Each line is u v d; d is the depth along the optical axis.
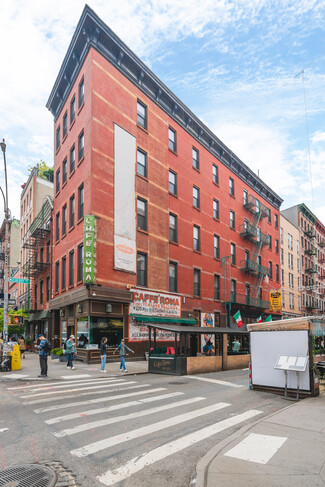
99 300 21.23
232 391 12.44
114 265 22.45
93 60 22.92
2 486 4.83
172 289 28.05
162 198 27.56
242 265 38.25
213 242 33.66
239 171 39.94
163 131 28.56
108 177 22.91
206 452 6.08
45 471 5.31
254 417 8.59
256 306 38.16
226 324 33.97
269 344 12.36
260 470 5.01
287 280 50.34
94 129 22.39
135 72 26.08
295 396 11.41
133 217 24.44
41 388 12.62
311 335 11.59
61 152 27.95
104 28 23.00
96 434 7.05
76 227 23.55
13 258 46.78
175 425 7.75
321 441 6.23
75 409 9.21
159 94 28.17
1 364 16.86
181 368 17.48
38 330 32.59
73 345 18.31
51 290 28.81
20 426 7.64
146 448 6.27
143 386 13.35
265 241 42.34
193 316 29.44
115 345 22.16
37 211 38.44
